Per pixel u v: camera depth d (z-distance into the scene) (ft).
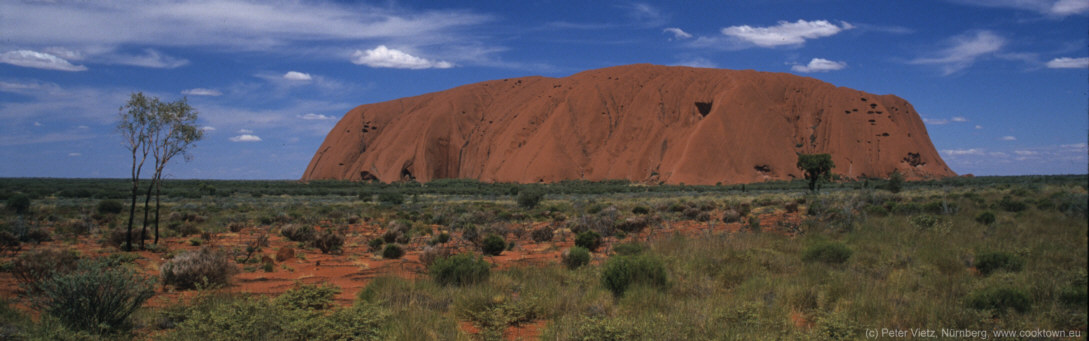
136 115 60.03
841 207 63.00
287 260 52.26
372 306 26.20
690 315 25.35
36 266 33.53
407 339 22.75
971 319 23.68
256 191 293.43
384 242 69.56
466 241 65.77
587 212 124.67
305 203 197.88
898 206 74.23
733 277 34.30
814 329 23.48
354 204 196.65
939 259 36.11
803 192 237.66
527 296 29.37
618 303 30.07
